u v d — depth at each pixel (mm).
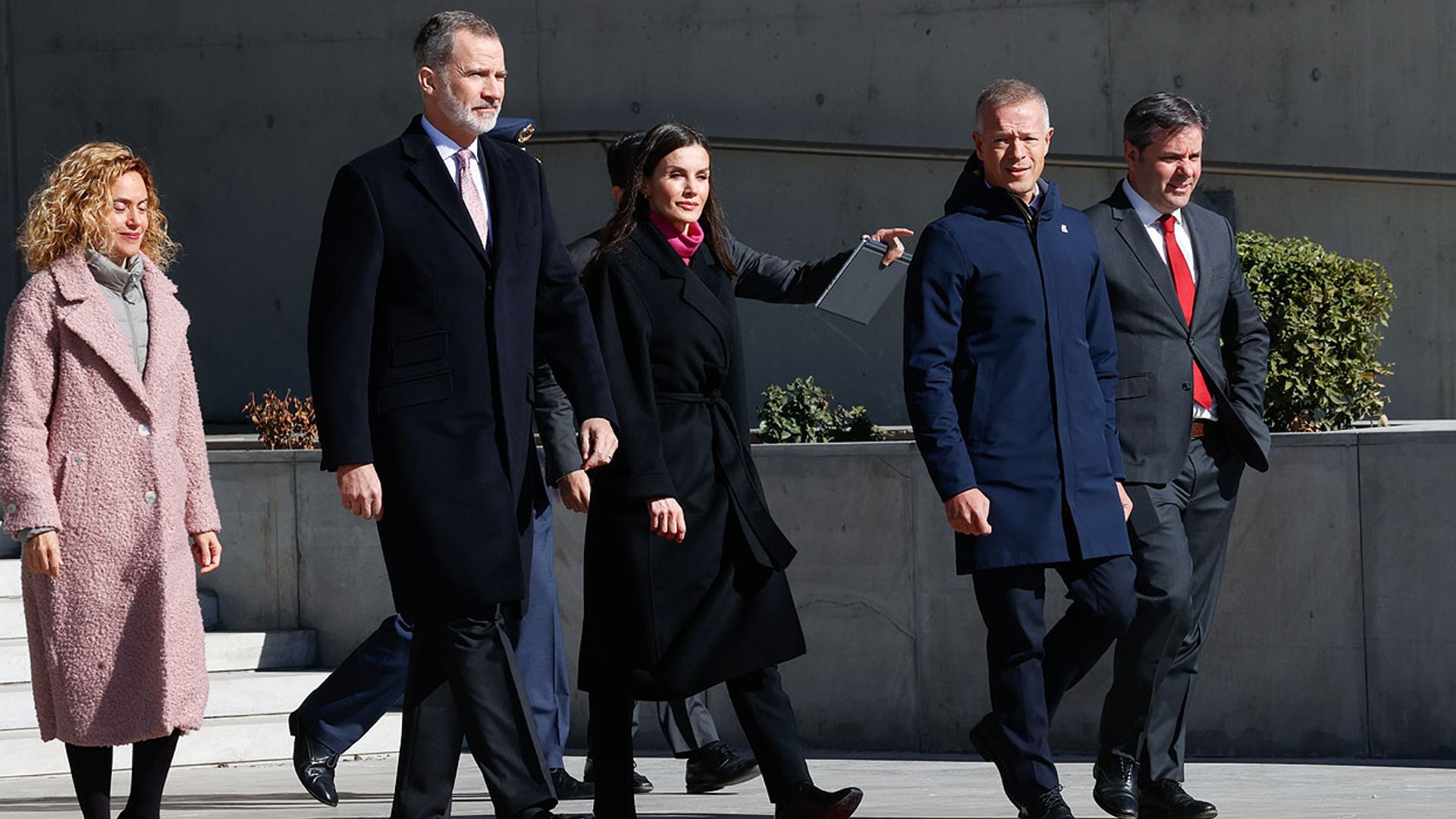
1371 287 17672
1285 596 16906
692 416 11484
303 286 31047
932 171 28000
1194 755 17203
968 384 11602
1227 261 13117
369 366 10461
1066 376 11625
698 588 11305
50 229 11289
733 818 13016
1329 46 26453
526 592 10625
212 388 31547
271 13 31188
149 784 11422
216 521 11789
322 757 14648
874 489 18031
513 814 10375
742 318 28250
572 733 18969
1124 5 27188
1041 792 11406
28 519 10906
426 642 10711
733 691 11516
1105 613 11656
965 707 17750
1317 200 26594
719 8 28812
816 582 18250
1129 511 12219
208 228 31578
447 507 10344
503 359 10539
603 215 29109
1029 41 27594
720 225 11961
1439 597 16422
